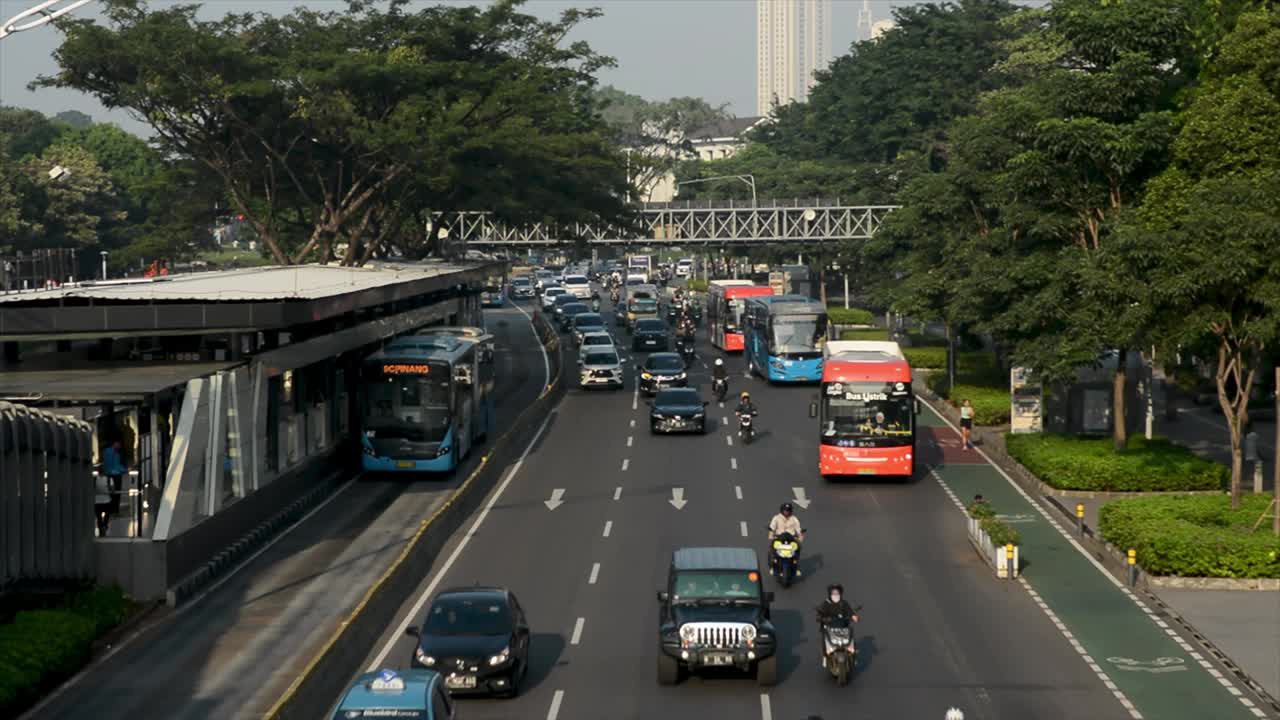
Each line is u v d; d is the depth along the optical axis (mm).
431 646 30516
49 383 39719
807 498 53062
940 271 77000
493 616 31562
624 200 125562
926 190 79125
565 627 36344
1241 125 49562
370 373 55312
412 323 69500
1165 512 44031
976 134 76562
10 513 32906
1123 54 54906
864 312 126875
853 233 140250
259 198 94375
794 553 40500
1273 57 50969
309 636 34906
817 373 84188
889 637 35531
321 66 83375
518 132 90938
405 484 55562
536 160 96625
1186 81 58562
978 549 44500
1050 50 117125
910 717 29406
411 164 86125
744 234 150500
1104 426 60062
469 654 30203
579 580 41000
